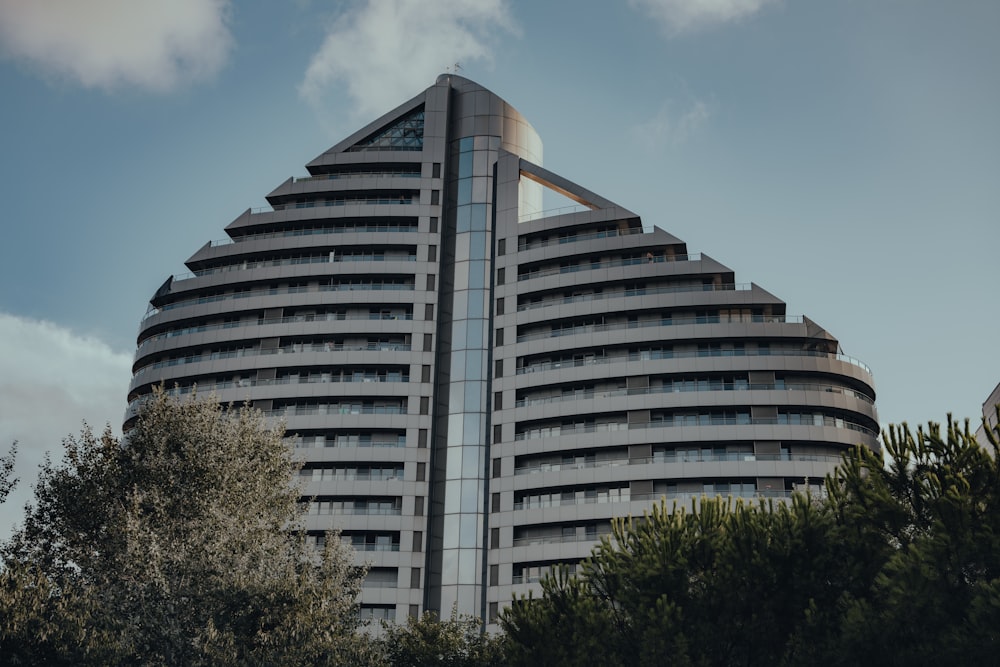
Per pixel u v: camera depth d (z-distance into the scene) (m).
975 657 25.12
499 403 86.94
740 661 30.05
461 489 85.62
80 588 41.25
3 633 35.38
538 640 30.73
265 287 96.12
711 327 84.94
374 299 93.25
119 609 39.88
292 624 39.72
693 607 30.05
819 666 27.52
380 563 82.12
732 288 87.06
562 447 82.31
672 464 79.12
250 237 99.19
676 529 31.78
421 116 105.94
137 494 42.78
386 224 98.44
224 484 45.59
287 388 89.25
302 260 96.94
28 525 44.03
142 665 38.22
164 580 39.53
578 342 86.62
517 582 79.44
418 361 90.44
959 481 27.94
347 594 48.59
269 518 49.25
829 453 79.88
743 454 79.06
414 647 55.56
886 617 26.67
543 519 80.12
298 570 46.50
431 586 82.50
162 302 99.44
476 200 98.75
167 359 94.94
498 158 100.06
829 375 83.25
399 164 102.06
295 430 87.38
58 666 36.12
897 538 29.39
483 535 83.62
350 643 45.84
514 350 88.81
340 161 102.69
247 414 51.81
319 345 92.19
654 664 28.53
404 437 87.62
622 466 79.81
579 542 78.38
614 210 92.19
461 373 90.44
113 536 42.91
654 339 85.06
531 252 92.75
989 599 25.12
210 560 40.97
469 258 95.81
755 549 29.88
